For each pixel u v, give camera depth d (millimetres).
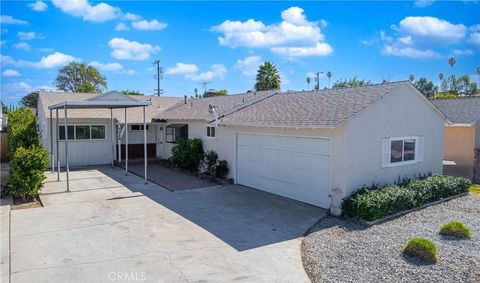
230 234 8992
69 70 65438
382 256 7395
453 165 18469
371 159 11305
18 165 12047
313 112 12242
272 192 13656
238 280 6508
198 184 15406
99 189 14375
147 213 10844
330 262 7203
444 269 6715
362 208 9797
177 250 7891
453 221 9500
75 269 6906
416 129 13055
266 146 13828
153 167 20234
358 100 11766
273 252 7848
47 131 19828
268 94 18391
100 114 21391
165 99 27047
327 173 11227
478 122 18141
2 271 6801
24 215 10586
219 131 16609
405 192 10836
